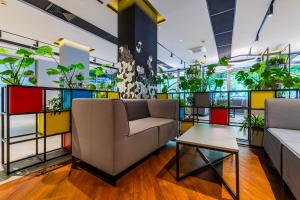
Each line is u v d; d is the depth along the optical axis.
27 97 1.81
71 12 3.39
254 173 1.69
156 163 1.96
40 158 2.09
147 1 3.33
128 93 3.16
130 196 1.32
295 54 6.16
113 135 1.42
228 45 5.62
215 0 3.12
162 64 8.56
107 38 5.02
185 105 3.25
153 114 3.00
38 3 3.20
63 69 2.50
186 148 2.50
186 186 1.46
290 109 1.95
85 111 1.69
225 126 2.23
